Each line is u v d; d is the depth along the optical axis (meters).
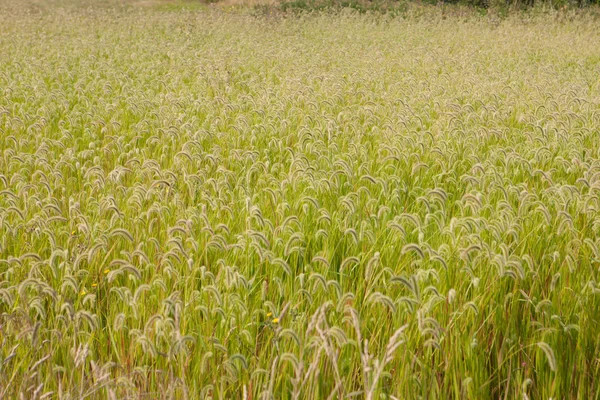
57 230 5.55
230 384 3.66
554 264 4.75
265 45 19.39
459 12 28.91
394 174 6.84
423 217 5.95
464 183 6.96
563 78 14.02
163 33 23.30
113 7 32.12
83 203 6.36
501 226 4.99
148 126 9.62
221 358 3.87
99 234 5.44
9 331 3.94
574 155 7.53
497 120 9.63
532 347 3.93
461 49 19.41
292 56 16.86
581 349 3.85
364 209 5.96
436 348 3.72
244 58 16.89
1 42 19.16
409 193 6.36
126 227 5.61
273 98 11.17
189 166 7.38
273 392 3.64
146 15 28.14
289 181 6.07
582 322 4.04
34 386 3.55
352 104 11.49
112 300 4.62
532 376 3.86
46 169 7.18
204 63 15.74
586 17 26.19
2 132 9.34
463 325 4.04
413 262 4.68
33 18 25.73
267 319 4.07
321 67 15.86
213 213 5.95
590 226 5.53
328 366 3.67
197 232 5.52
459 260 4.66
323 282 3.84
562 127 8.41
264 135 8.89
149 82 13.83
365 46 20.22
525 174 7.16
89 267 4.79
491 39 21.36
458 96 11.59
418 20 27.05
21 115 10.12
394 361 3.80
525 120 9.50
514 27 24.72
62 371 3.78
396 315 4.11
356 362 3.81
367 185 6.87
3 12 28.06
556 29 24.30
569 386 3.68
